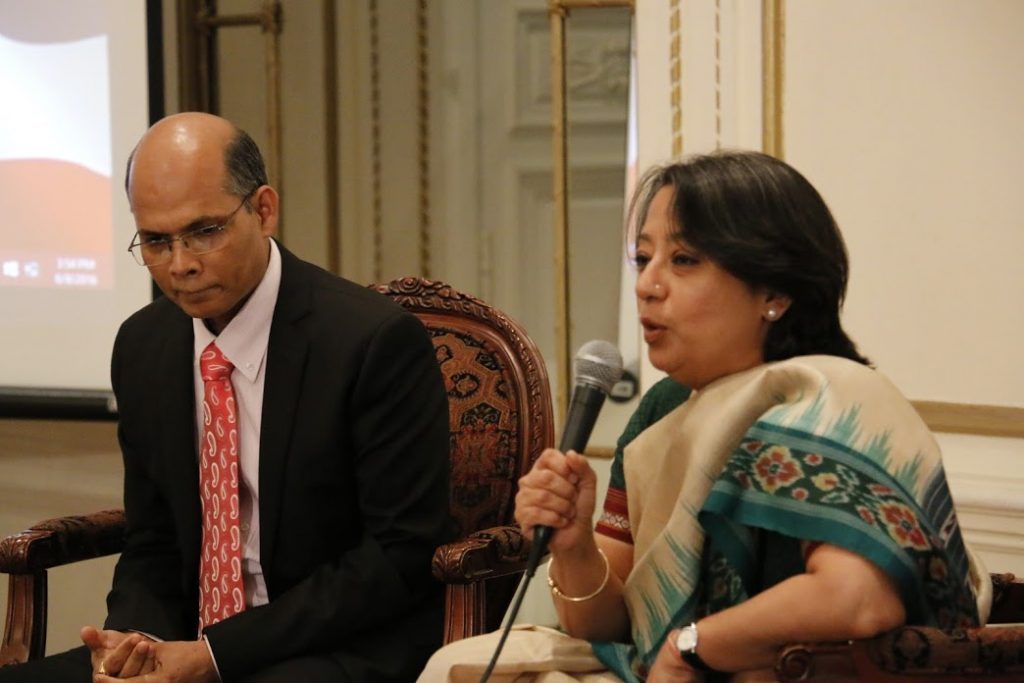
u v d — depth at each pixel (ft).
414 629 14.98
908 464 10.40
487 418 17.17
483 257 27.91
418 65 27.81
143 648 13.53
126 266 23.59
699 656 10.28
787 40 19.49
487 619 16.21
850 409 10.49
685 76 20.25
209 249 14.05
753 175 11.27
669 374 11.71
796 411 10.60
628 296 23.82
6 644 15.53
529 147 27.55
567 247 23.80
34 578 15.70
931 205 18.74
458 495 17.01
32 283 23.81
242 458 15.07
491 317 17.65
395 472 14.71
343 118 28.04
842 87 19.16
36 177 23.75
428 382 15.17
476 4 27.55
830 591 9.82
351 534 15.25
